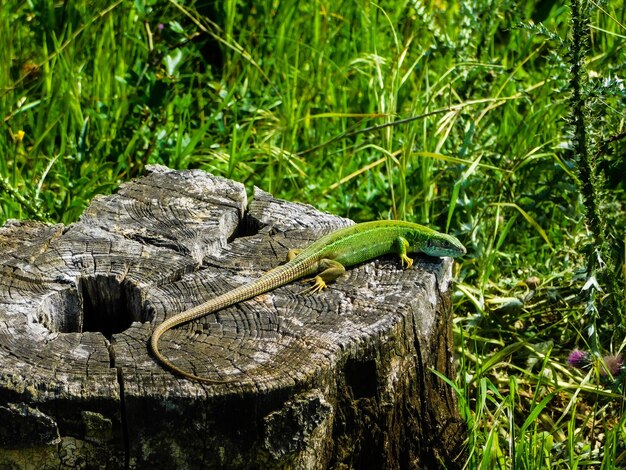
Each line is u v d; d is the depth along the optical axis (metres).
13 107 6.68
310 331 3.75
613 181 5.36
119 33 7.11
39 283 4.00
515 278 5.81
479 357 5.30
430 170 6.25
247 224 4.82
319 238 4.43
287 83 6.95
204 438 3.43
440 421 4.40
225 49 7.38
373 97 6.98
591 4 4.61
